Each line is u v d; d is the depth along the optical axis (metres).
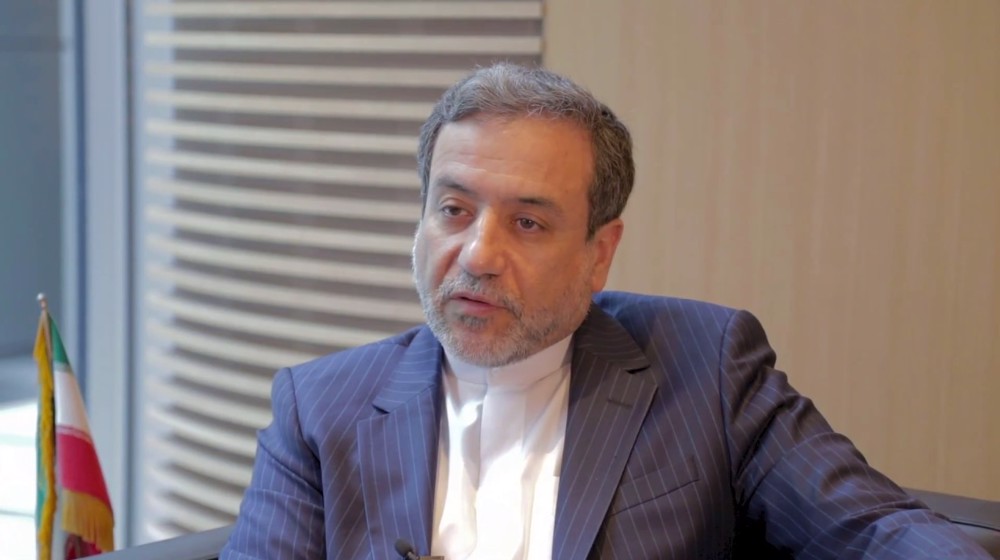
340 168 2.71
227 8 2.81
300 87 2.76
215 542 1.86
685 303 1.81
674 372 1.70
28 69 3.19
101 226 3.17
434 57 2.64
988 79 2.38
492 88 1.54
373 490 1.62
